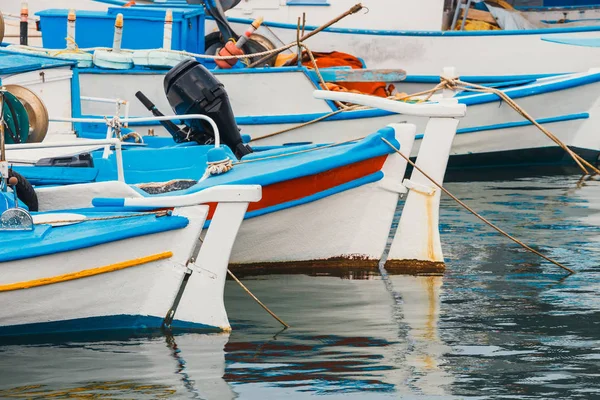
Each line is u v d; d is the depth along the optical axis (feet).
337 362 46.70
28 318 50.83
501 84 110.52
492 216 82.43
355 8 93.76
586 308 55.67
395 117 98.68
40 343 50.06
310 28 114.01
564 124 107.96
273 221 63.93
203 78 72.33
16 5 115.44
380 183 65.26
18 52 75.61
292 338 50.39
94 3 114.01
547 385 43.73
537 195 92.38
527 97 106.73
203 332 51.55
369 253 66.08
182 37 96.53
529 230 76.69
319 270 65.87
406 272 65.00
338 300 57.93
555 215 82.43
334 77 95.81
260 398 42.11
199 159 69.26
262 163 65.46
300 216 64.34
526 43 115.65
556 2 138.82
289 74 95.50
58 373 45.32
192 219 50.98
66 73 74.59
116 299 51.24
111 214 54.44
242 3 114.93
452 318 53.93
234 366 46.11
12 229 51.11
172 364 46.42
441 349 48.57
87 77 92.94
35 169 64.08
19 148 54.34
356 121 97.45
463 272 64.49
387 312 55.11
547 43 115.34
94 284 50.80
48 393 42.80
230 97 96.02
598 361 46.78
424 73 115.96
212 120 66.03
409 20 115.96
